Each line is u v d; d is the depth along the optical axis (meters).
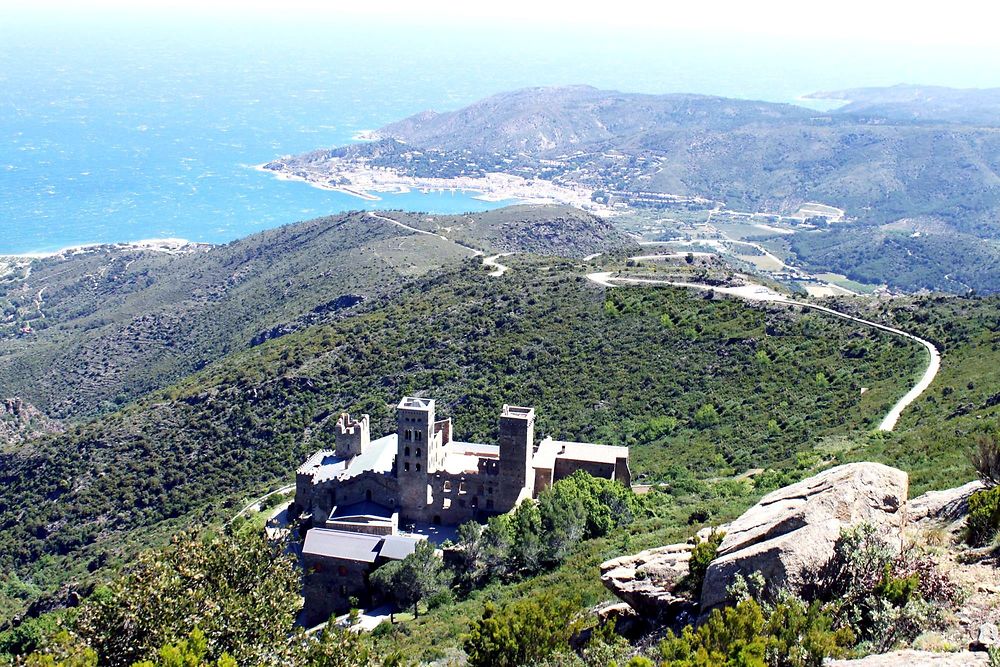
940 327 158.88
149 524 146.50
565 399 157.12
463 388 164.75
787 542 37.03
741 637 32.50
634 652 40.75
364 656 50.25
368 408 163.75
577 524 91.31
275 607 50.38
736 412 142.75
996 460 47.16
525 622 47.16
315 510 107.12
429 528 106.12
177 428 171.75
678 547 49.56
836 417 129.12
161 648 40.84
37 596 126.38
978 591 34.19
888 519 38.88
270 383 177.88
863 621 33.41
